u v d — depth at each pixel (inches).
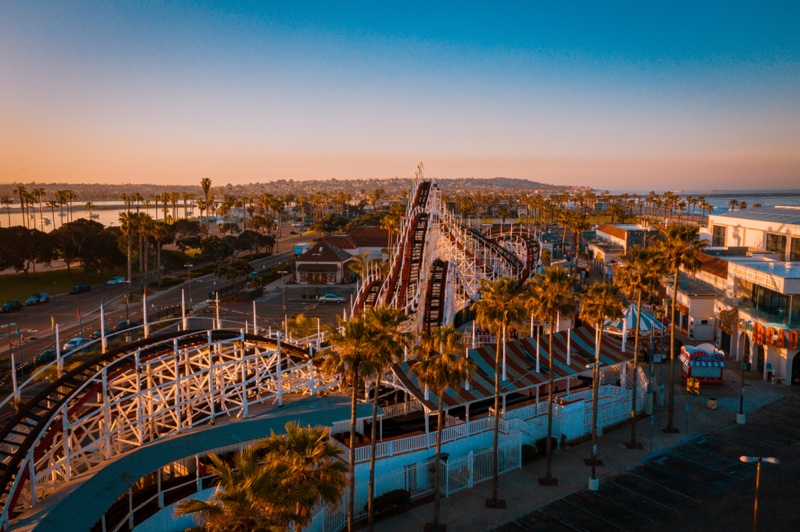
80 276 5610.2
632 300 4188.0
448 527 1587.1
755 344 2925.7
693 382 2615.7
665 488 1787.6
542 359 2346.2
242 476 957.8
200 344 1804.9
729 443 2103.8
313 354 2112.5
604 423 2308.1
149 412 1768.0
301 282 5467.5
